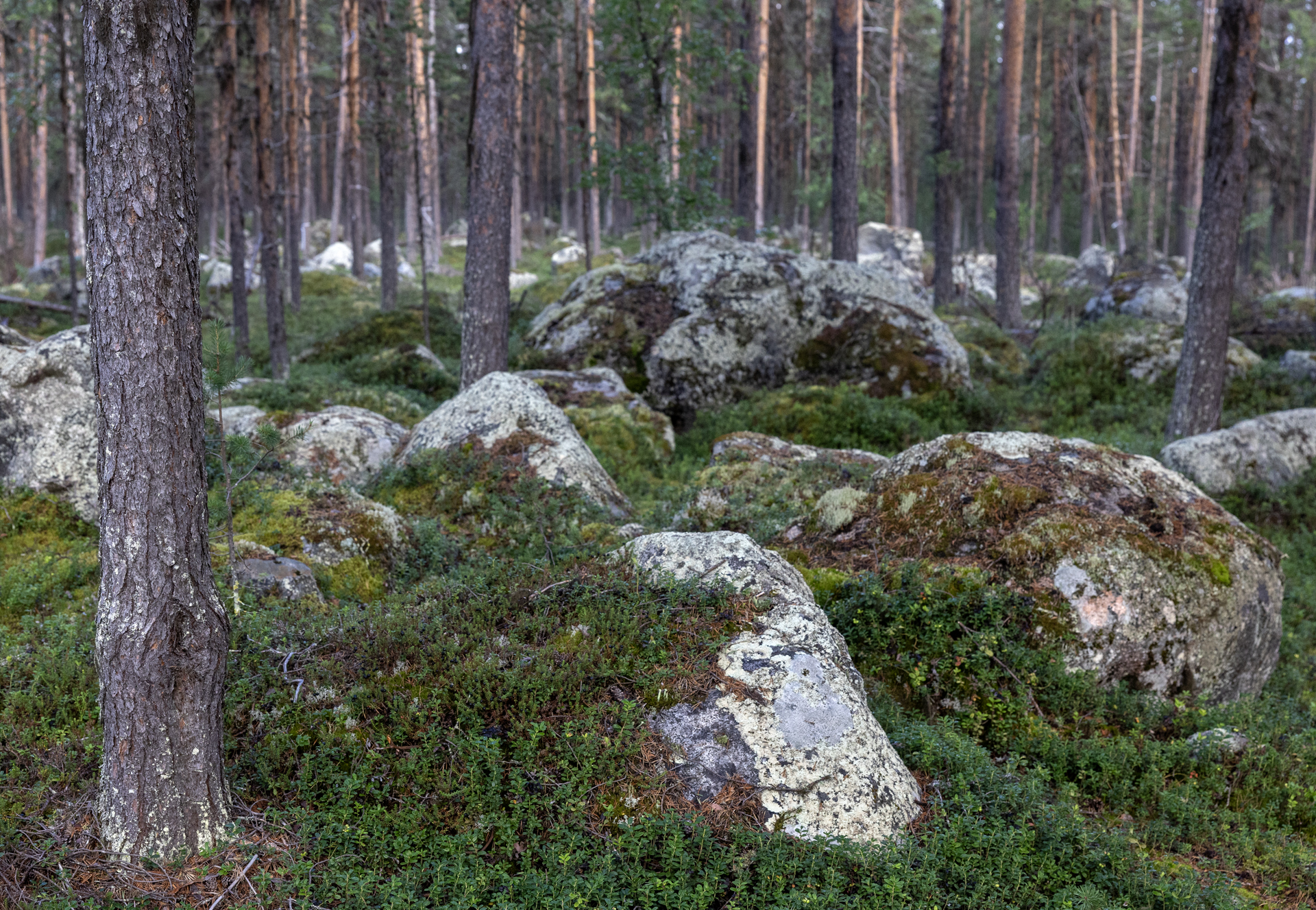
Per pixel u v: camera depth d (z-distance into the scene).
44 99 23.11
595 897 3.51
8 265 32.53
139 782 3.59
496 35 12.11
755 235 25.30
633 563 5.39
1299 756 5.37
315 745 4.35
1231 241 12.14
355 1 30.12
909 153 55.44
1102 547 6.23
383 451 9.90
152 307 3.47
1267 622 6.61
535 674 4.44
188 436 3.61
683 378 14.46
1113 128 42.41
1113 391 15.59
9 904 3.35
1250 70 11.68
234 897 3.50
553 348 15.31
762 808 3.96
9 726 4.48
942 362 15.01
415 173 19.64
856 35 20.89
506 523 8.27
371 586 6.93
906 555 6.77
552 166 58.97
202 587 3.68
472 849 3.77
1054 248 48.62
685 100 20.98
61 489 7.96
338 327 20.36
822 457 10.15
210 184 42.06
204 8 18.39
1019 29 22.66
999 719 5.56
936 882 3.73
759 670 4.45
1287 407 14.12
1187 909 3.70
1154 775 4.92
